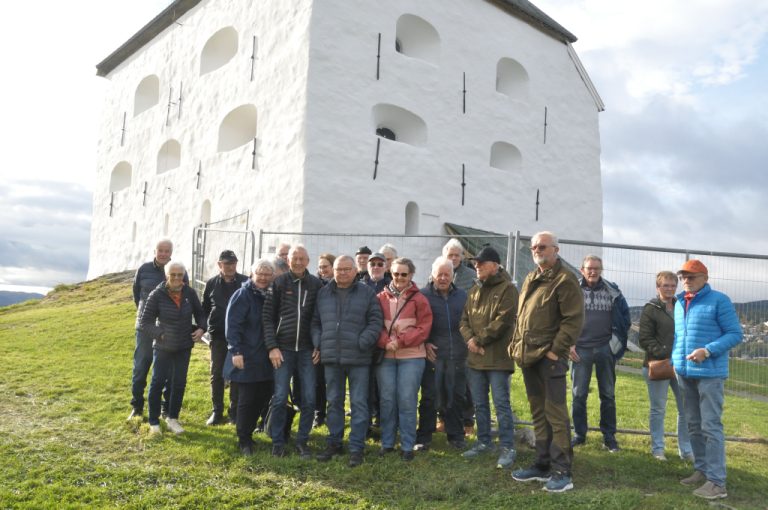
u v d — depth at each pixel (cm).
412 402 544
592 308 582
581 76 1998
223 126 1672
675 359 507
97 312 1344
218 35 1769
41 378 791
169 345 598
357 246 1373
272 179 1442
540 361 489
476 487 486
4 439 564
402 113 1541
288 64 1444
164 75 2003
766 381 691
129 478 488
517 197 1753
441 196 1566
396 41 1667
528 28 1856
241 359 541
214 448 553
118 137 2264
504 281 536
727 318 487
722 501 468
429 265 1402
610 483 499
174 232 1833
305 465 519
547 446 495
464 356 575
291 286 559
